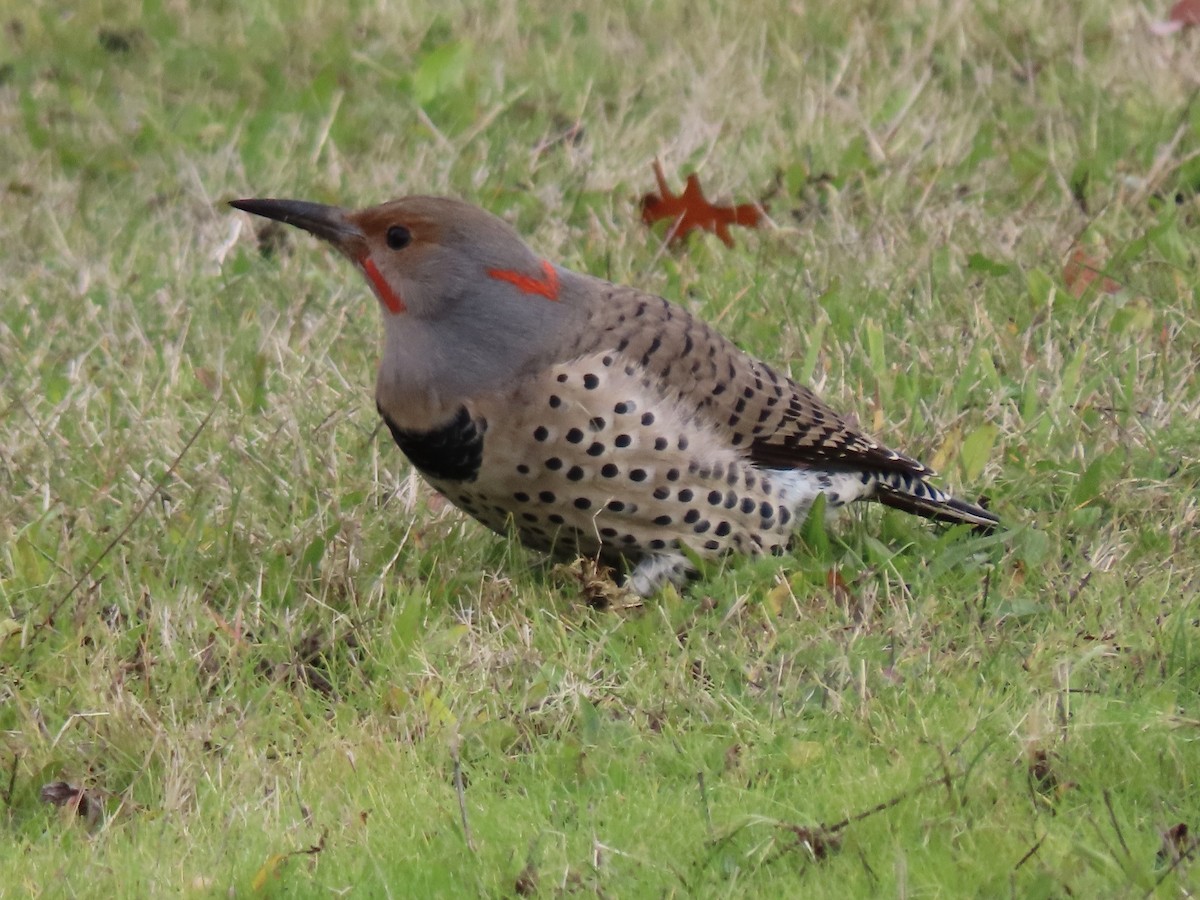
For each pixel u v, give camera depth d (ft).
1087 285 41.91
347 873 24.72
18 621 31.35
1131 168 48.67
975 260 43.16
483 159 52.13
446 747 27.76
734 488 31.86
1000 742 26.61
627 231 46.44
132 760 27.99
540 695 29.12
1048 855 23.65
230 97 57.62
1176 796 25.17
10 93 58.49
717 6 62.44
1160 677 28.53
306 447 36.19
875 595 31.12
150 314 44.42
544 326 30.50
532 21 62.90
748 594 31.01
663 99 56.03
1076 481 34.63
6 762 27.91
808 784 26.09
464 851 24.97
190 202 50.70
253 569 32.99
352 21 62.59
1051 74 54.24
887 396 38.19
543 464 30.66
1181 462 34.91
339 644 30.99
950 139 50.98
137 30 62.28
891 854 24.00
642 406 30.58
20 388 40.09
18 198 51.47
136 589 32.24
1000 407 37.27
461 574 32.99
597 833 25.17
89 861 25.31
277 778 27.25
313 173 51.65
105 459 36.40
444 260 30.40
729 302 42.22
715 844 24.47
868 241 45.14
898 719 27.50
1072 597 30.91
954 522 33.91
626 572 33.32
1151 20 58.29
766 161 50.80
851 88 55.21
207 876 24.80
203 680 30.14
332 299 44.32
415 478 35.32
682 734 27.86
